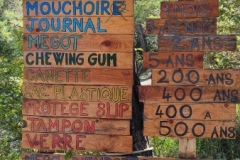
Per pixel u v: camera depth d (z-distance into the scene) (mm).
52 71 3426
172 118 3322
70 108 3416
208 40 3285
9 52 5336
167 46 3316
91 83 3391
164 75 3324
